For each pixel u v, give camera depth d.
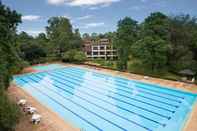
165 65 38.09
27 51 51.34
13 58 26.25
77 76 36.00
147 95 24.34
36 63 52.88
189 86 27.05
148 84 29.08
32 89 27.30
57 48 61.69
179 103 21.47
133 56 41.25
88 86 28.89
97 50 73.12
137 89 26.94
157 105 20.94
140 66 39.16
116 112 19.06
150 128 15.75
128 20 45.56
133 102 21.95
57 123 15.87
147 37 35.34
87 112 19.02
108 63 50.34
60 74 38.12
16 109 13.10
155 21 37.31
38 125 15.18
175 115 18.19
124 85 28.98
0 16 23.59
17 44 32.66
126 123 16.69
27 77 35.28
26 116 16.77
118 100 22.56
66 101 22.27
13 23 26.66
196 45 38.12
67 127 15.26
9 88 27.03
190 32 39.69
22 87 28.27
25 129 14.32
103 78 33.88
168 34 38.53
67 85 29.59
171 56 38.53
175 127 15.66
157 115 18.33
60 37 61.34
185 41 39.19
